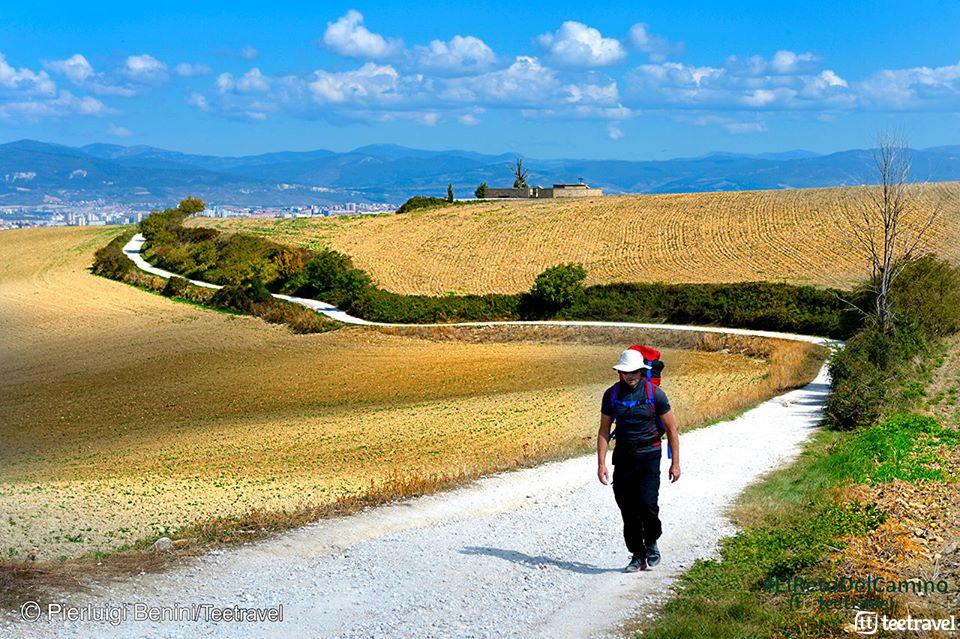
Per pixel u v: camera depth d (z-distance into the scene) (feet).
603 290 228.02
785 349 168.25
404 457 89.97
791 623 25.68
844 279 223.10
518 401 127.65
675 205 333.83
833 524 37.11
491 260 287.48
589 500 45.19
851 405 78.84
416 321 224.33
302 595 29.04
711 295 215.10
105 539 49.26
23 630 24.67
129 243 379.14
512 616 26.91
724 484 49.14
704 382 137.28
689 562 32.81
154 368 173.58
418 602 28.30
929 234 253.44
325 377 160.35
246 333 209.46
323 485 73.77
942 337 142.00
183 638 24.89
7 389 159.33
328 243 329.31
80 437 121.49
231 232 354.33
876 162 136.98
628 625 26.13
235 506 62.34
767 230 283.18
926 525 38.17
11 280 302.86
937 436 69.36
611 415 31.30
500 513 42.45
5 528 53.21
